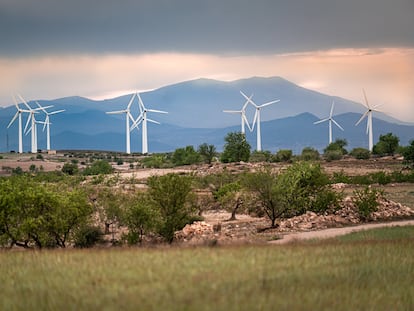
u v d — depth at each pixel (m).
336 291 52.19
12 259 76.00
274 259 68.31
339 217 141.00
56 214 114.19
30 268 67.00
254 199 148.00
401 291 54.50
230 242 97.19
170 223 126.12
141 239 123.69
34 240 116.25
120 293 49.72
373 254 73.94
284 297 48.66
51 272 63.25
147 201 132.00
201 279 55.34
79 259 71.81
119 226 143.12
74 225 120.00
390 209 150.75
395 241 90.00
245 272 59.50
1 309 47.25
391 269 64.50
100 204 143.00
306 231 127.44
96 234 125.12
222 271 60.03
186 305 44.88
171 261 66.75
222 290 50.47
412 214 150.50
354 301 49.00
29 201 112.88
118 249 85.06
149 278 56.34
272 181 144.50
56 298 49.41
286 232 126.75
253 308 44.78
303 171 152.50
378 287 55.56
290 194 145.50
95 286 53.34
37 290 53.62
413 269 64.81
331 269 62.44
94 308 45.06
